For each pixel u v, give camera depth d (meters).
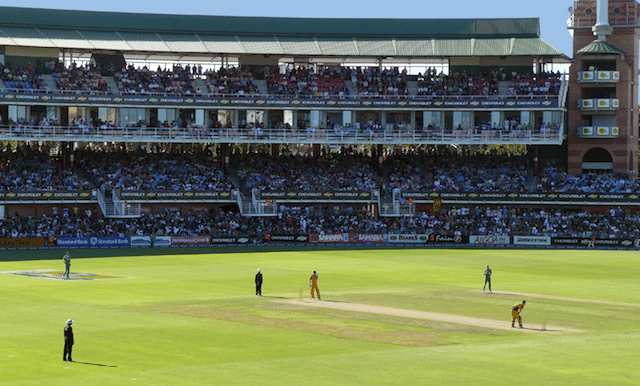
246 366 30.27
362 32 107.56
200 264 69.00
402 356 32.09
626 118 103.56
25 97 91.31
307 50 102.31
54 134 90.25
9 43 92.75
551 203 94.81
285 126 98.88
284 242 90.12
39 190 86.38
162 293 50.84
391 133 99.31
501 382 27.78
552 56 102.50
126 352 32.75
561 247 89.25
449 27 108.25
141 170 94.25
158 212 93.56
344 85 102.75
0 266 64.88
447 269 67.12
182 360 31.36
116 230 86.50
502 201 95.38
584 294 53.00
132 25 102.44
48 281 55.50
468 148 103.06
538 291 54.22
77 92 93.75
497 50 103.12
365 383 27.64
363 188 97.06
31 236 82.38
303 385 27.34
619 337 36.84
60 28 99.12
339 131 98.50
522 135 98.56
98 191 88.56
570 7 107.62
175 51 99.00
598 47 103.62
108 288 52.66
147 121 96.19
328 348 33.91
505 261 73.94
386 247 87.69
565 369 29.69
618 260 75.38
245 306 45.56
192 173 95.62
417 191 96.31
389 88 102.31
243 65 104.75
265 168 98.75
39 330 37.28
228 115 99.00
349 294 51.56
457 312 44.47
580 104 104.38
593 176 99.50
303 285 55.97
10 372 29.14
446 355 32.28
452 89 102.06
